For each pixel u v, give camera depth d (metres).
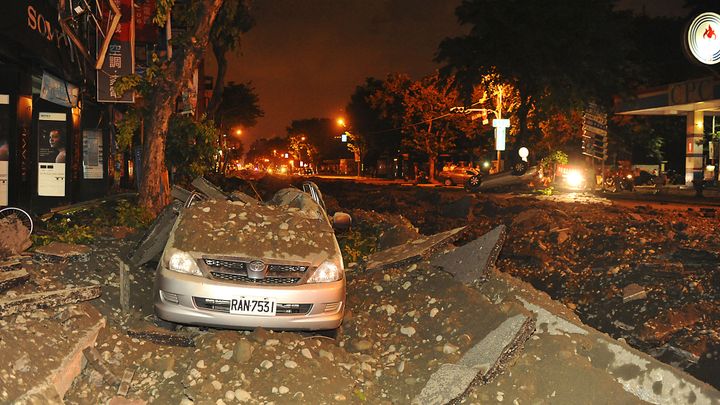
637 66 49.31
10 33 13.73
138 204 15.23
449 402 5.33
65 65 18.20
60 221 11.98
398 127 80.31
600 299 9.52
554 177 47.94
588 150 47.06
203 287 6.61
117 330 6.63
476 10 42.22
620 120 63.06
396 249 10.03
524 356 5.82
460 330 6.81
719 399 5.22
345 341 7.16
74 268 7.84
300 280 6.84
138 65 21.23
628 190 44.72
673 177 59.50
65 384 5.23
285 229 7.34
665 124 69.06
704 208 26.59
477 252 8.14
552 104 43.88
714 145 50.78
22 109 16.28
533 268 12.01
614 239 13.70
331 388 5.56
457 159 81.94
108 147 26.66
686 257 11.42
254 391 5.42
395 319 7.66
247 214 7.54
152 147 15.31
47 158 20.98
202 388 5.38
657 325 7.92
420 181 71.00
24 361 4.73
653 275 10.09
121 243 9.91
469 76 43.88
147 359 6.10
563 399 5.38
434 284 8.12
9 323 5.39
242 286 6.63
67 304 6.24
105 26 18.38
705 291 9.07
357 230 13.11
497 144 48.22
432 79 70.19
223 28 17.62
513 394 5.50
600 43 42.34
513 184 40.72
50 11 16.69
